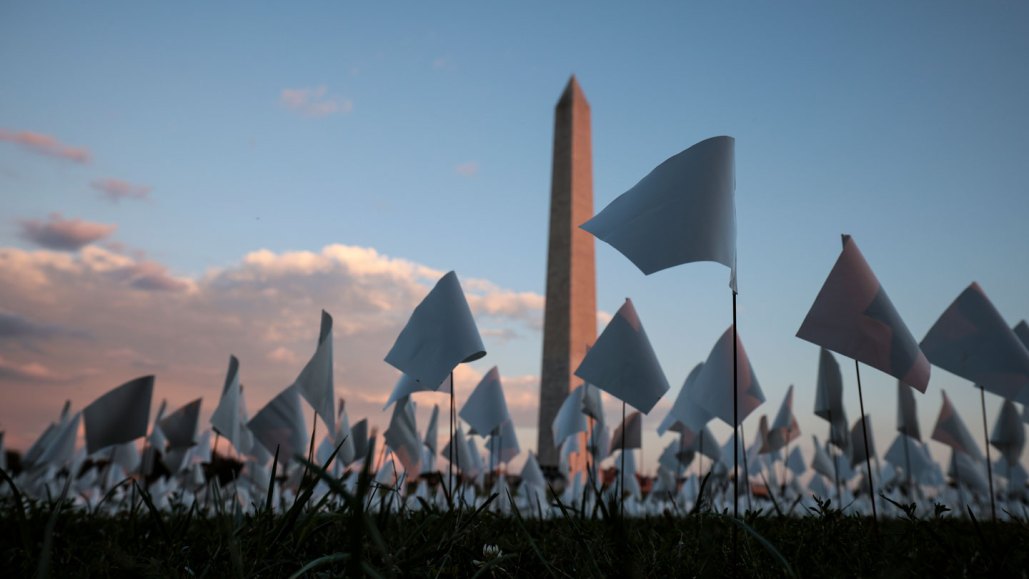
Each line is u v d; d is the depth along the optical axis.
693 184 2.70
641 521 4.15
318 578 2.23
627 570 2.27
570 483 10.63
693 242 2.60
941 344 3.91
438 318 3.73
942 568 2.34
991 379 3.71
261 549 2.40
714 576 2.27
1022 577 2.09
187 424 6.45
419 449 5.54
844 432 6.39
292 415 5.02
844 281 3.03
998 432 7.18
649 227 2.68
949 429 6.88
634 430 7.65
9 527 3.29
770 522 3.61
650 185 2.80
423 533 2.95
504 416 6.65
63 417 10.23
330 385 3.93
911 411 8.00
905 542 2.60
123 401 4.58
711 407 4.00
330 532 3.06
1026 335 5.61
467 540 2.78
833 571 2.29
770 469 11.95
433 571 2.30
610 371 3.80
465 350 3.62
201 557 2.64
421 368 3.63
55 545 3.02
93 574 2.37
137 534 3.22
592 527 3.20
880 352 2.93
